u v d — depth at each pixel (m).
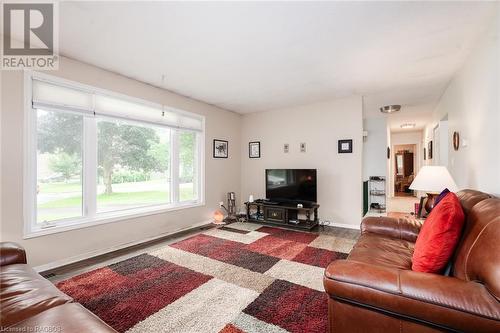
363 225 2.31
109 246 2.96
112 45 2.37
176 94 3.90
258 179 5.20
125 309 1.76
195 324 1.59
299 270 2.42
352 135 4.17
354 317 1.20
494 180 1.87
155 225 3.52
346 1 1.73
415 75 3.14
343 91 3.82
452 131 3.29
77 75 2.70
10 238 2.23
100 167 3.04
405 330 1.08
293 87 3.62
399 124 6.84
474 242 1.18
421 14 1.88
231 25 2.04
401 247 1.88
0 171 2.18
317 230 3.97
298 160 4.70
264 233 3.76
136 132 3.45
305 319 1.64
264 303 1.84
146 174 3.58
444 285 1.01
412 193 9.13
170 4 1.76
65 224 2.63
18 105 2.29
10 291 1.22
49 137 2.57
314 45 2.37
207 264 2.56
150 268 2.46
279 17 1.92
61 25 2.04
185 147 4.16
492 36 1.89
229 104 4.59
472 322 0.91
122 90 3.15
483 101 2.09
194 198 4.34
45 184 2.54
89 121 2.88
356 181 4.14
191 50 2.47
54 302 1.16
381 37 2.22
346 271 1.19
